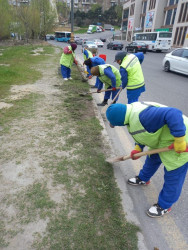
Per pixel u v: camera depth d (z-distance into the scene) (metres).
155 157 2.43
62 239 1.91
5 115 4.36
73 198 2.35
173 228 2.17
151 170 2.57
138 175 2.75
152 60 17.03
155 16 39.25
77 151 3.20
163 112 1.77
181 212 2.37
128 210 2.27
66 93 6.07
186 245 2.00
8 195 2.36
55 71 9.27
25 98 5.44
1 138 3.48
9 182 2.55
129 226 2.08
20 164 2.86
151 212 2.28
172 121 1.72
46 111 4.66
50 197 2.35
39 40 31.08
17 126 3.91
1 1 25.53
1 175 2.65
